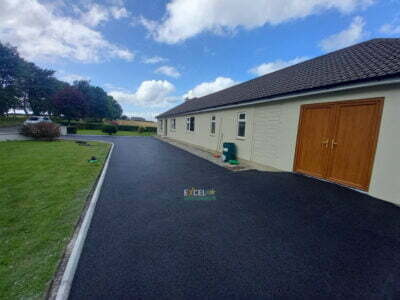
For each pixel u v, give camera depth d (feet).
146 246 8.79
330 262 7.90
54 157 28.78
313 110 20.42
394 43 19.89
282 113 24.16
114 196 15.05
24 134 48.55
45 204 12.78
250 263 7.75
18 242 8.63
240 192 16.39
